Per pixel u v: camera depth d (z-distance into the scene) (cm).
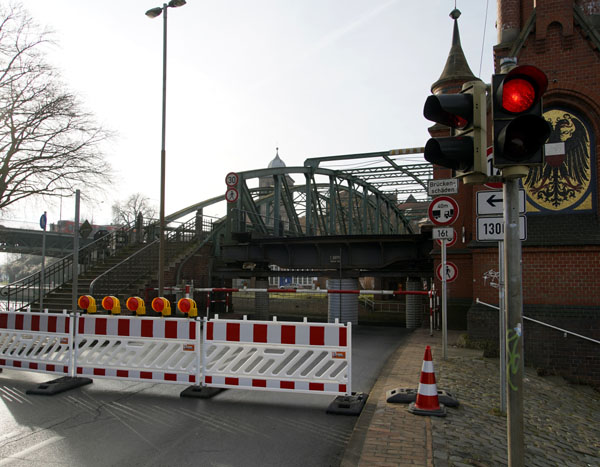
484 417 622
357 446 511
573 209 1212
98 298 1722
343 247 2172
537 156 366
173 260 2180
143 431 576
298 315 3512
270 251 2292
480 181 414
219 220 2625
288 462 482
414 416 600
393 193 4375
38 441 541
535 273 1188
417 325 2259
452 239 1029
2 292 1834
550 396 912
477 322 1228
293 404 702
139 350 774
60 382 785
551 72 1237
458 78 1856
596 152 1205
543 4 1248
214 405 693
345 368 678
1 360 869
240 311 3288
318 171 3192
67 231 5462
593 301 1148
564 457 582
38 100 1986
